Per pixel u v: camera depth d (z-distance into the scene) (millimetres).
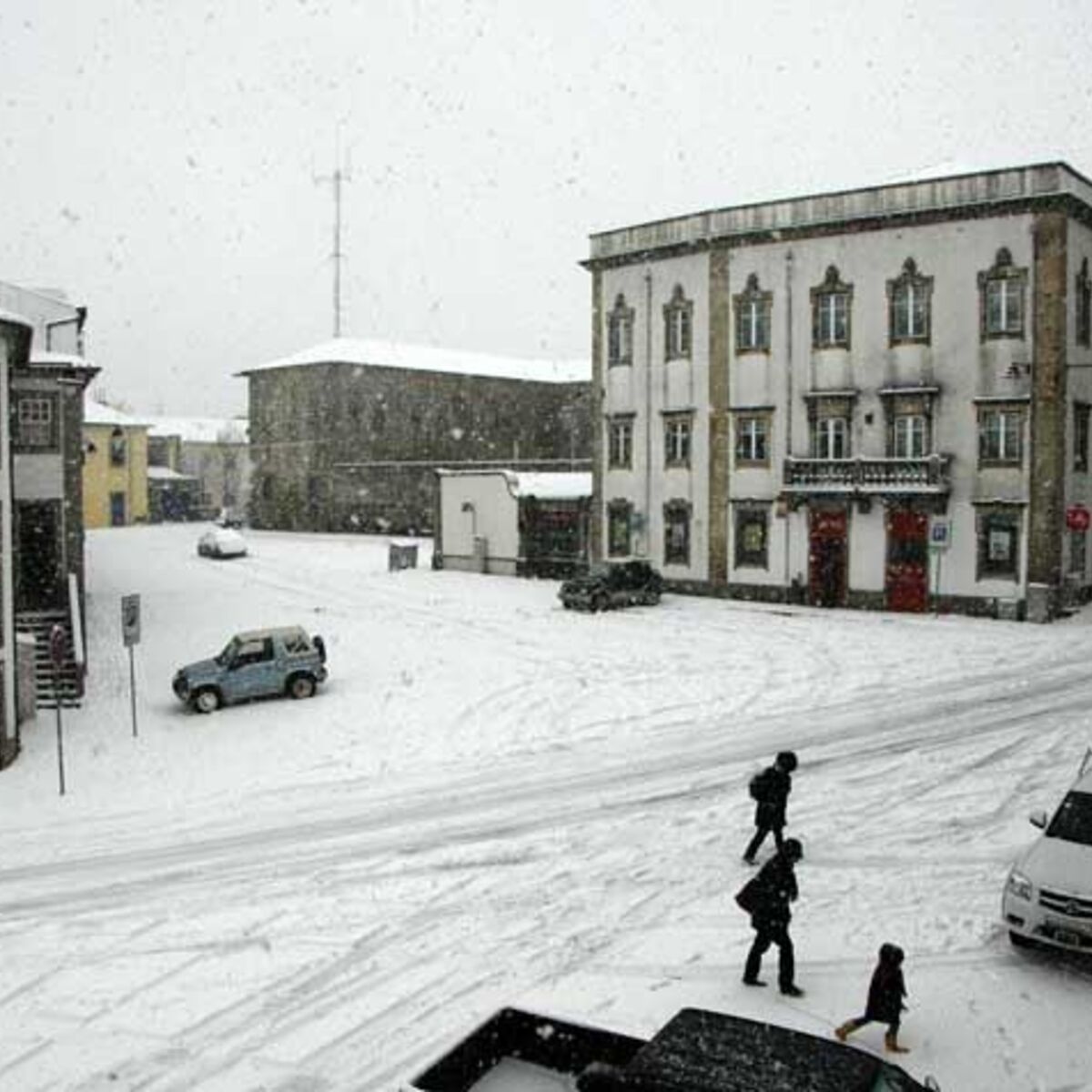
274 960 12438
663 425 45281
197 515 106125
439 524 55250
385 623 37094
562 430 90500
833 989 11430
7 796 19359
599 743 22062
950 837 16219
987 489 37750
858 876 14688
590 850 16000
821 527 41125
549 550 51062
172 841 16719
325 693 26734
